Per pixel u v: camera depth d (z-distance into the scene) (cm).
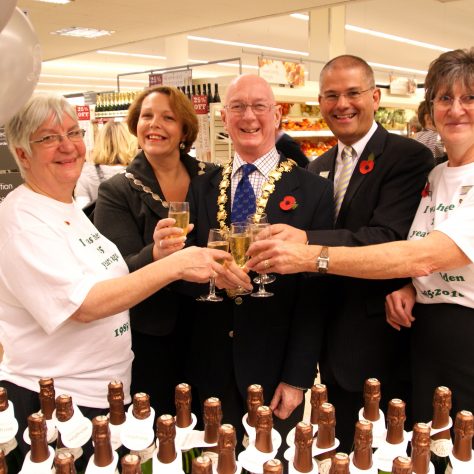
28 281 132
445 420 106
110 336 147
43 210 138
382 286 186
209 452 102
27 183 145
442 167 170
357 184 190
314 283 175
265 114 177
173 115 212
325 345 198
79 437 104
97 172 400
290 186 179
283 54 1520
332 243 165
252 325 176
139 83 2145
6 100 140
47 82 2052
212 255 141
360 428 92
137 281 134
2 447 108
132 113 227
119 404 110
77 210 153
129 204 204
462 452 95
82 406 141
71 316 135
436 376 158
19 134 137
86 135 698
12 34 142
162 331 194
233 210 183
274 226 161
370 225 180
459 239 142
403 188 179
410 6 919
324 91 206
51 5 736
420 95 999
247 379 175
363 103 199
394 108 885
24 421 135
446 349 155
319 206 179
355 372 186
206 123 541
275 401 175
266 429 97
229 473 92
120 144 409
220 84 582
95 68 1700
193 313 203
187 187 224
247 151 182
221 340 183
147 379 206
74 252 140
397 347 189
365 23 1054
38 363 140
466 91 150
